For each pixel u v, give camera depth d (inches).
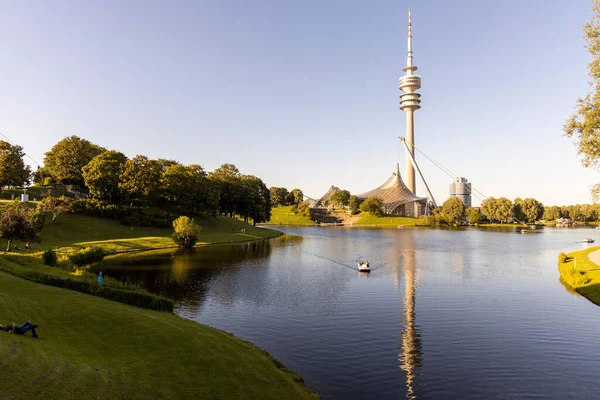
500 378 824.9
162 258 2445.9
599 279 1748.3
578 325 1189.7
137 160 4084.6
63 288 1198.9
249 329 1109.1
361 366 869.2
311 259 2637.8
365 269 2151.8
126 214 3577.8
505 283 1843.0
